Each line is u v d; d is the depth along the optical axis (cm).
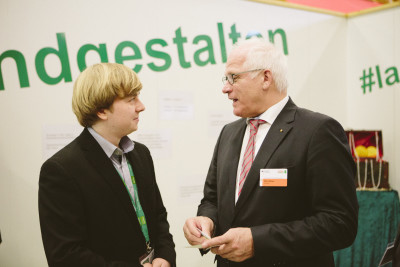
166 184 243
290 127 123
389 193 265
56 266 103
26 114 204
